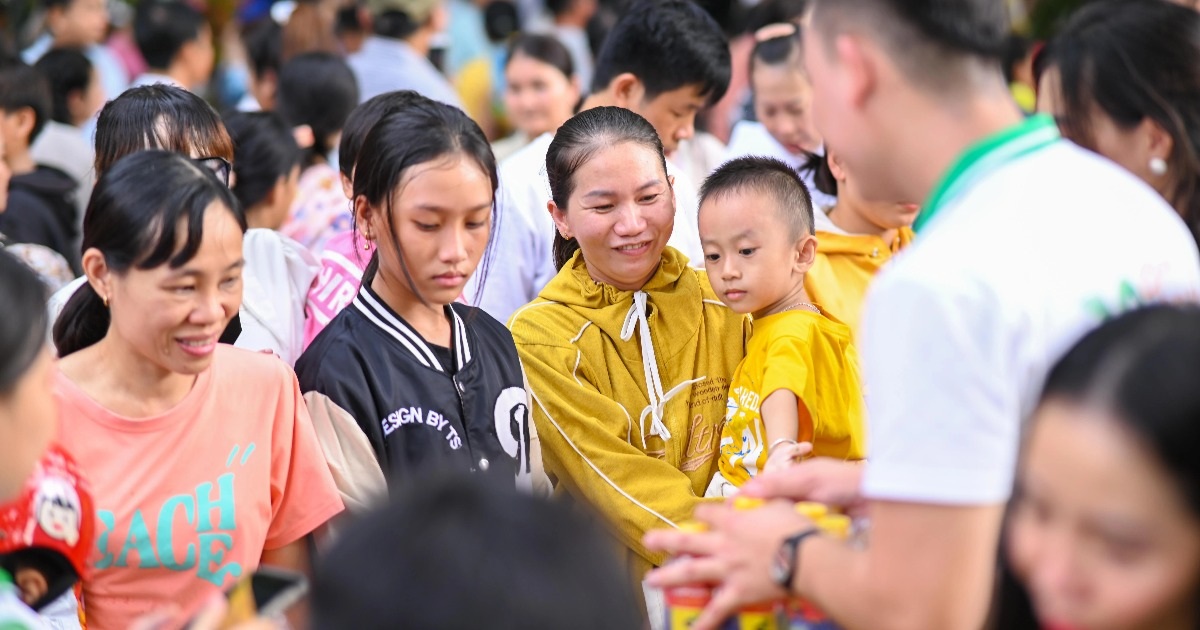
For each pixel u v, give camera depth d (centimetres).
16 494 202
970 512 177
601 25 706
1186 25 272
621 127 337
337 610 132
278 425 288
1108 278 190
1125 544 147
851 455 340
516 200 429
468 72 927
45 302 205
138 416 267
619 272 335
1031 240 188
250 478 278
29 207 482
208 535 270
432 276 296
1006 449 180
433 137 292
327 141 553
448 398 307
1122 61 271
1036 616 185
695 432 340
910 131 198
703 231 335
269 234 377
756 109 516
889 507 182
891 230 369
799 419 327
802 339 327
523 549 133
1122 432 144
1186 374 144
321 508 287
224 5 1012
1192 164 271
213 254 255
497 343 328
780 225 328
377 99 342
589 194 330
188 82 725
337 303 370
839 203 372
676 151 514
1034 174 195
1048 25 785
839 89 201
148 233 249
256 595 208
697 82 435
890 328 183
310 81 546
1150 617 148
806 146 500
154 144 339
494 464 311
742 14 759
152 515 264
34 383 198
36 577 241
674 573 205
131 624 264
